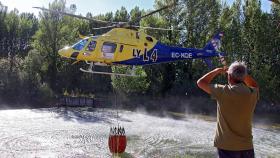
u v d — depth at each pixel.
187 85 54.25
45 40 55.94
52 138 25.00
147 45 17.23
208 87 5.33
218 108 5.28
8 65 51.41
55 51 55.94
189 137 27.33
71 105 46.81
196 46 55.97
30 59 53.94
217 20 55.78
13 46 79.06
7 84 47.78
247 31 54.31
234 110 5.12
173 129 30.95
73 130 28.50
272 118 44.34
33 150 21.36
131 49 16.95
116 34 16.92
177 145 24.12
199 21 56.03
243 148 5.09
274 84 50.91
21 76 49.03
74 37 57.94
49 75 55.59
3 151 20.78
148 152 21.59
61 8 56.91
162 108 48.78
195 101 51.94
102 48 16.78
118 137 18.75
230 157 5.10
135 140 25.36
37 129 28.16
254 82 5.50
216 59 51.12
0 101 46.03
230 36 54.56
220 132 5.22
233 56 53.72
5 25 76.88
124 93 51.16
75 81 57.03
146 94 54.44
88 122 33.19
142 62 17.23
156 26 55.69
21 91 47.91
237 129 5.12
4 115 35.31
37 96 48.12
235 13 55.72
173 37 56.69
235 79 5.28
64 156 20.25
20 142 23.23
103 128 30.05
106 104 49.00
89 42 16.95
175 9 55.75
